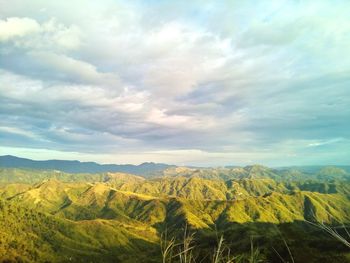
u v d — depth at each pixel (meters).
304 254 68.44
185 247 5.47
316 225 4.88
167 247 5.54
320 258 69.75
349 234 4.66
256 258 5.79
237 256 5.72
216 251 5.51
